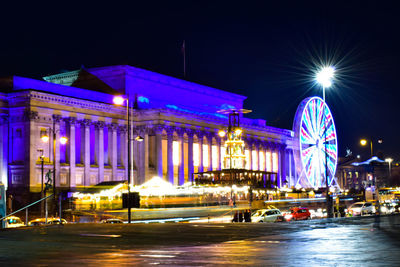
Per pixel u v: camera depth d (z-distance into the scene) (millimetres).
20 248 30234
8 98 111062
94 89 137000
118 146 131250
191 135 146000
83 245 31500
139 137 71500
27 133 108688
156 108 137000
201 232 39719
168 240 33875
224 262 23375
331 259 23828
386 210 102812
